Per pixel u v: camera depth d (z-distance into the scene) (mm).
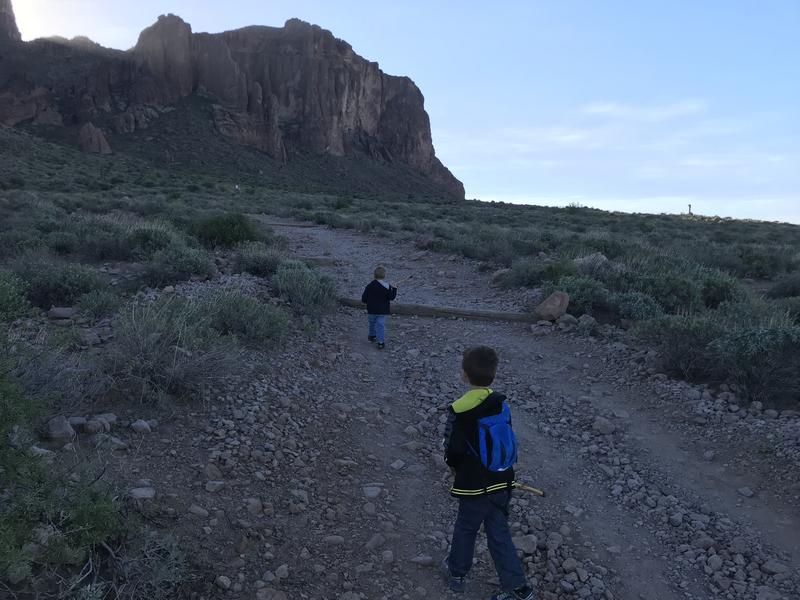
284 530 4219
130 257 13266
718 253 22016
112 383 5430
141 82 133625
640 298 11234
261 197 59125
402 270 16516
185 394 5707
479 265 16297
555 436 6543
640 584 4188
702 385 7586
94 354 5996
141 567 3305
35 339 6082
